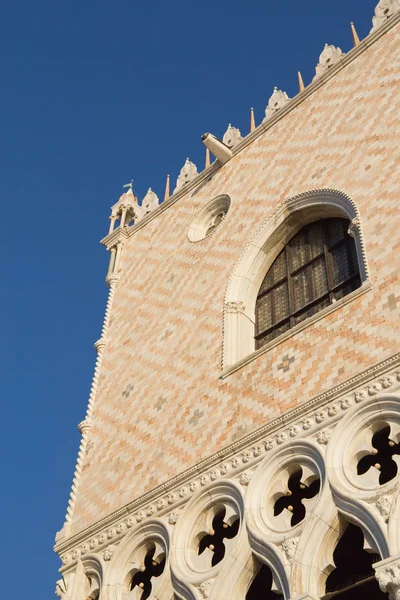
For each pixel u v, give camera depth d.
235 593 19.02
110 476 24.89
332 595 17.56
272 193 26.91
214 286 26.55
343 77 27.34
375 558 17.39
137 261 31.61
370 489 17.73
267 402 21.56
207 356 24.75
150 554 22.27
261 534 19.09
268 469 20.11
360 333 20.44
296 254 25.81
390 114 24.41
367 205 22.89
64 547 24.30
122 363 28.22
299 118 28.08
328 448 18.94
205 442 22.45
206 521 21.02
